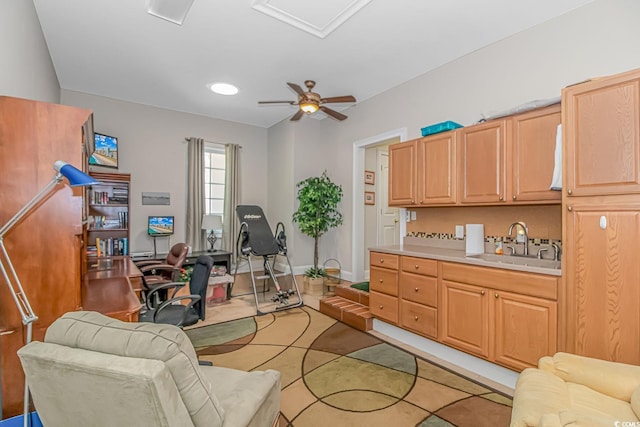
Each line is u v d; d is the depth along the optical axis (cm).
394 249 312
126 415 92
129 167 457
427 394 211
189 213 499
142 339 97
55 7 242
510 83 281
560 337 190
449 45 298
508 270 215
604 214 173
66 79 379
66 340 103
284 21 261
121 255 415
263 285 499
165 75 368
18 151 149
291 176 524
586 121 180
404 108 382
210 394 105
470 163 271
